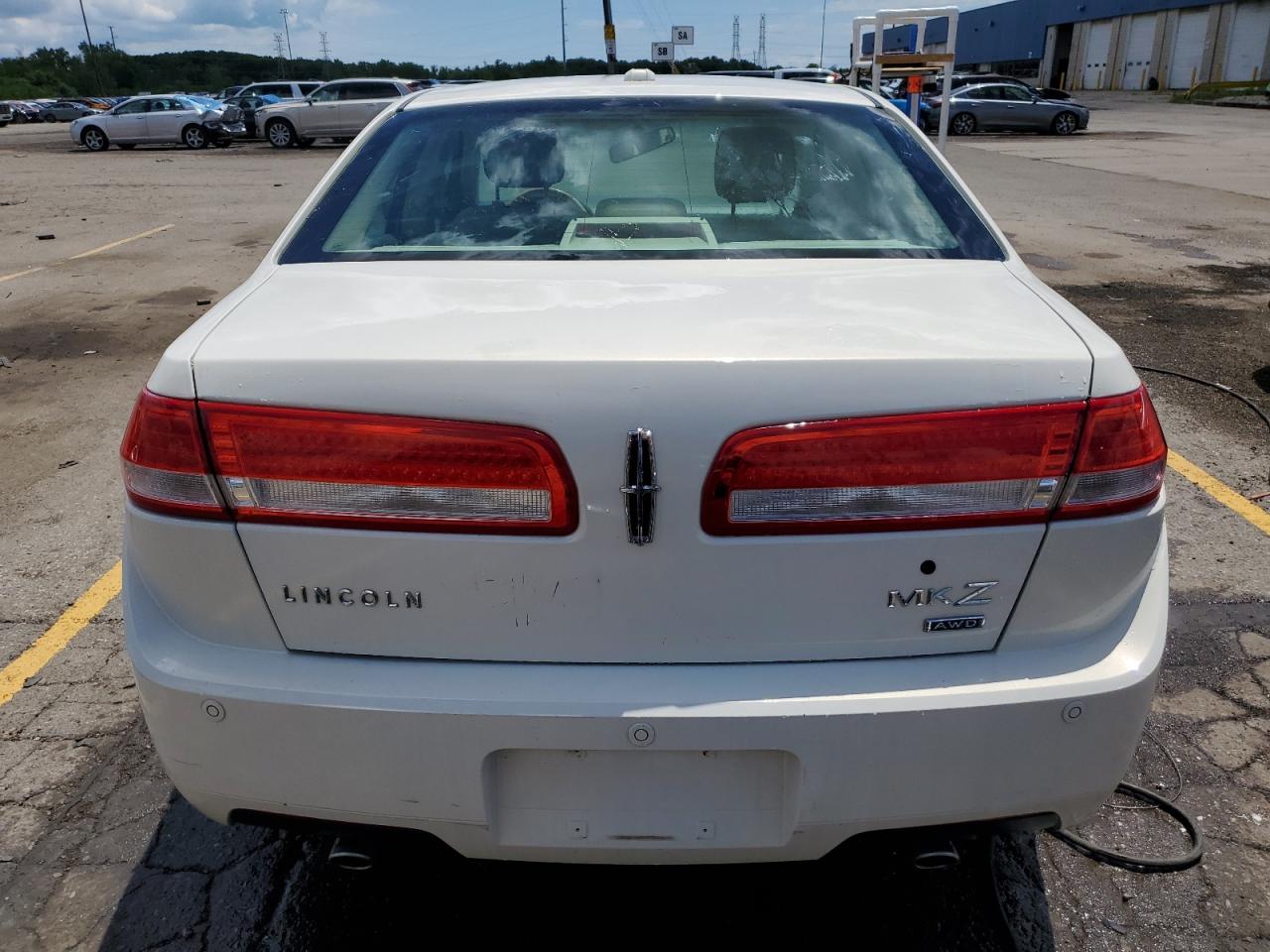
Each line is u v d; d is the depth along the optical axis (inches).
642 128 95.3
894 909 84.5
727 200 89.0
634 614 62.5
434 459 60.6
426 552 61.8
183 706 64.9
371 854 69.9
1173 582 135.5
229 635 65.5
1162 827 92.8
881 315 67.4
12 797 96.7
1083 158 740.7
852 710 61.8
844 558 61.7
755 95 100.2
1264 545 145.0
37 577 140.1
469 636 63.4
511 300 70.1
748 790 64.2
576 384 59.6
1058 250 375.6
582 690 62.2
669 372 59.4
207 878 87.6
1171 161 712.4
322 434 61.1
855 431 60.3
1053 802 66.2
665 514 60.4
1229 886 86.0
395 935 82.0
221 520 63.1
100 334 277.1
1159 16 2027.6
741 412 59.6
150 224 480.4
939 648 64.4
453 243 83.2
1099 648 65.6
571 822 65.0
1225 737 104.8
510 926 83.0
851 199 88.8
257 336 65.2
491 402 60.1
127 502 68.0
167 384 63.9
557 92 101.2
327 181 91.1
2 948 80.0
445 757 63.0
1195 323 267.6
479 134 95.0
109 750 103.8
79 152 992.2
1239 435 188.2
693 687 62.4
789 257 80.1
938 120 973.2
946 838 67.1
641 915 84.1
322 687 63.2
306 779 65.1
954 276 76.5
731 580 61.7
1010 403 61.3
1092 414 62.2
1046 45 2465.6
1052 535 62.9
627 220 87.1
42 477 176.2
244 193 600.7
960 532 61.9
